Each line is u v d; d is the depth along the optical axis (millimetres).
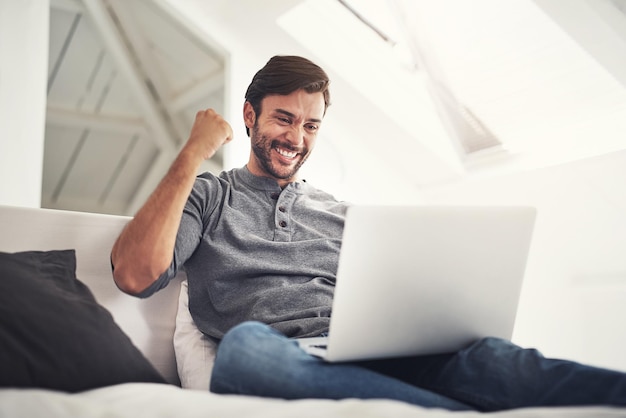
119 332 1063
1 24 2482
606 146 2047
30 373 852
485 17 2293
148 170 3139
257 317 1201
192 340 1284
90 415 673
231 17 2869
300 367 854
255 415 655
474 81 2520
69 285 1133
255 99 1516
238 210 1370
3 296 929
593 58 1863
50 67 2824
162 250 1173
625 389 734
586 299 2139
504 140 2521
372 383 852
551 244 2295
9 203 2422
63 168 2992
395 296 915
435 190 3033
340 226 1437
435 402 841
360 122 2996
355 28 2740
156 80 2992
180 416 681
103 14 2779
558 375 822
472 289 974
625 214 1995
